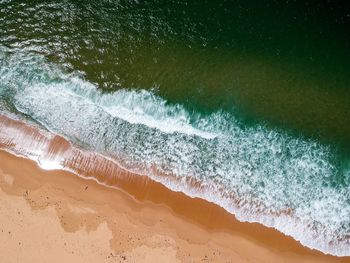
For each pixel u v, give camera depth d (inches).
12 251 485.4
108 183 533.6
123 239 502.0
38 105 577.6
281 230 534.6
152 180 543.8
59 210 507.8
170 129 586.2
